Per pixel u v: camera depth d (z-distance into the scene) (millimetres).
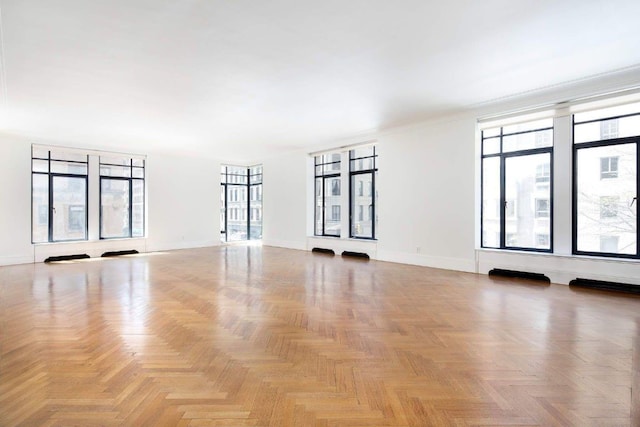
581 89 4969
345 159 8773
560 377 2408
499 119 5969
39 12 2961
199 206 10766
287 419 1935
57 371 2504
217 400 2125
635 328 3375
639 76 4512
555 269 5410
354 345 2984
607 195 5094
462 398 2146
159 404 2078
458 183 6465
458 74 4504
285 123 6938
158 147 9258
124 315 3818
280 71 4320
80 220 8602
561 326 3443
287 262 7602
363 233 8586
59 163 8281
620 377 2406
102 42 3520
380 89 5031
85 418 1938
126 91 4941
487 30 3395
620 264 4832
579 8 3029
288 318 3707
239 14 3057
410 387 2283
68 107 5672
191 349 2902
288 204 10352
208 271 6520
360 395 2186
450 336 3184
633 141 4867
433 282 5496
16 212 7582
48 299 4512
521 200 5961
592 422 1902
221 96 5219
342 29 3342
